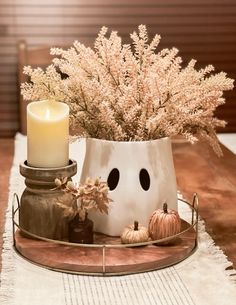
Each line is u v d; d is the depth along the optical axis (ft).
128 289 4.40
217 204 5.91
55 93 5.13
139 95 4.98
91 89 4.94
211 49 12.36
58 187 4.86
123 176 4.98
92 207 4.80
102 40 5.07
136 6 12.06
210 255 4.88
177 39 12.26
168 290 4.39
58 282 4.49
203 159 7.40
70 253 4.75
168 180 5.10
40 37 12.10
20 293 4.34
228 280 4.52
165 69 5.08
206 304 4.23
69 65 5.08
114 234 5.05
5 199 5.99
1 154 7.66
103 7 12.04
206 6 12.16
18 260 4.78
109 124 4.94
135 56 5.11
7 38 12.08
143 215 5.02
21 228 5.01
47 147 4.95
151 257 4.69
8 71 12.18
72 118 5.15
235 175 6.80
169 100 4.96
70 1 11.98
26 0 11.96
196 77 5.09
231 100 12.55
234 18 12.26
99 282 4.50
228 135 8.98
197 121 5.10
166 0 12.08
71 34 12.14
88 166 5.10
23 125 10.66
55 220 4.97
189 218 5.54
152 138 5.10
